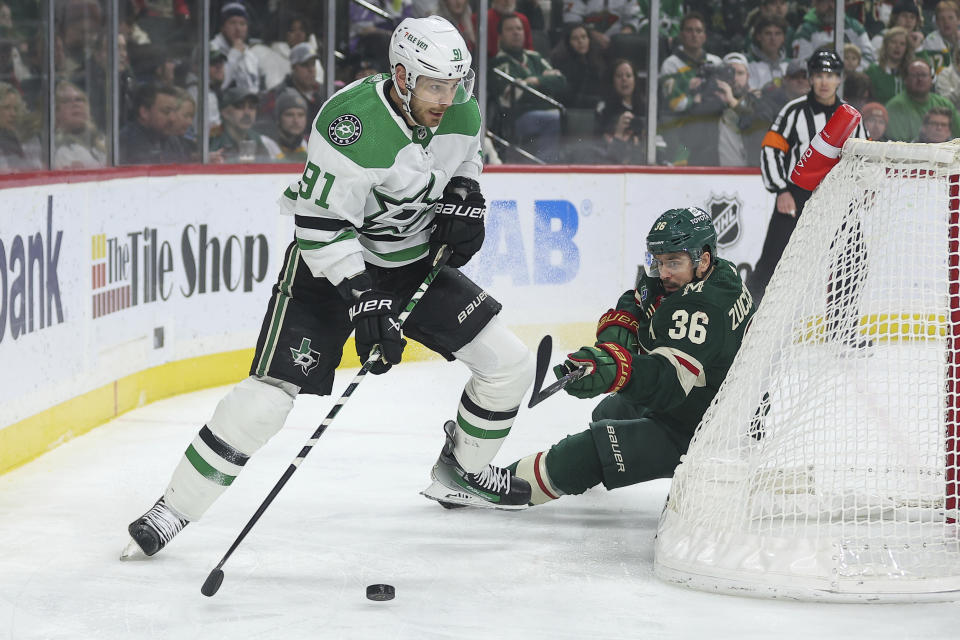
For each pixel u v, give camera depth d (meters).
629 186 19.70
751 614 7.51
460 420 9.12
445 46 7.59
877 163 8.38
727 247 20.25
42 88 13.62
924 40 21.62
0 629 7.19
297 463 7.94
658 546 8.34
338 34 19.12
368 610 7.54
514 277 18.95
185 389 15.82
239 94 17.94
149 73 16.28
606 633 7.14
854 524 7.98
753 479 8.14
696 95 20.69
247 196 16.53
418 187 8.09
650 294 9.77
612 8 20.00
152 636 7.08
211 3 17.42
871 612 7.56
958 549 7.93
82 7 14.37
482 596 7.84
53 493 10.48
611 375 8.52
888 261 8.57
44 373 12.04
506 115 19.89
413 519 9.73
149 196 14.76
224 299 16.33
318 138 7.81
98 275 13.43
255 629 7.19
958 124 22.06
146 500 10.29
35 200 11.77
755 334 8.50
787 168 18.66
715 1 20.45
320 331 8.38
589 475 9.47
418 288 8.52
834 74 18.14
